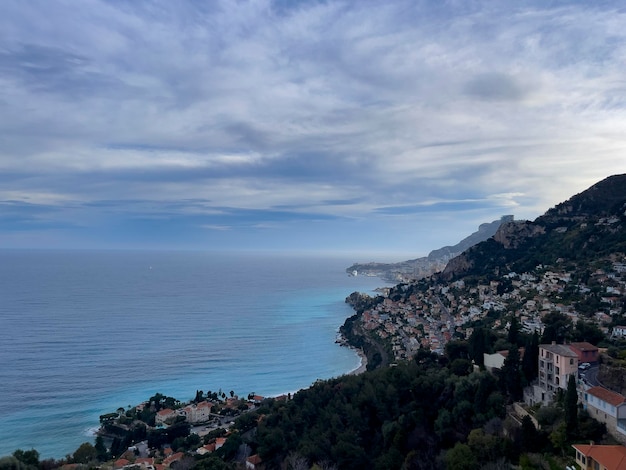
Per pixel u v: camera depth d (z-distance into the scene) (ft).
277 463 313.12
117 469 338.13
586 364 313.32
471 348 393.09
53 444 447.42
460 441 265.34
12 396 586.04
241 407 529.04
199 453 369.71
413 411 310.45
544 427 234.99
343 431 315.58
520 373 300.81
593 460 192.75
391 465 269.03
